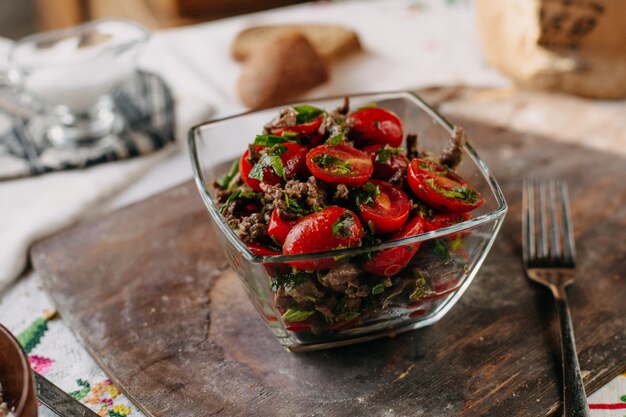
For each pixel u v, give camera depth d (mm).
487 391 388
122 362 407
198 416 380
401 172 391
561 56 618
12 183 557
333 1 837
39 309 452
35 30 1234
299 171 389
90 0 1121
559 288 438
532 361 402
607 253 468
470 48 721
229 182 436
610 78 604
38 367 416
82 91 588
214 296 445
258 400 387
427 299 389
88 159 570
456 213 385
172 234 489
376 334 410
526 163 542
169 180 572
